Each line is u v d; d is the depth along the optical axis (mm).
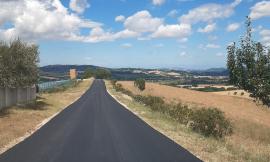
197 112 25344
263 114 49750
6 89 30562
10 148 14688
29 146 15180
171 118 28609
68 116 28609
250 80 13836
